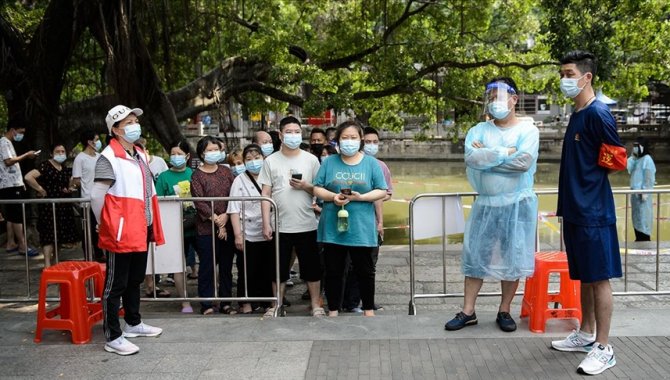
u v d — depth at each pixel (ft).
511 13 43.83
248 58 40.55
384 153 125.70
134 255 15.01
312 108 38.70
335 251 16.88
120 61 28.78
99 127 36.14
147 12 31.09
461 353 14.10
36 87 31.58
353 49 43.21
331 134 25.93
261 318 17.03
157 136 32.78
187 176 21.88
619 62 40.47
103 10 29.09
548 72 43.96
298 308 20.11
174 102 38.01
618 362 13.30
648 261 25.50
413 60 41.55
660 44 38.99
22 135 29.37
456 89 41.93
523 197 14.98
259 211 18.88
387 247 30.14
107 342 14.64
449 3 42.06
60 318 16.58
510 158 14.49
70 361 14.11
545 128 119.85
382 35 43.04
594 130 12.96
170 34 35.22
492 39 44.68
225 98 40.06
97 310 16.92
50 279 15.40
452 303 20.54
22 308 19.76
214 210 19.16
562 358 13.70
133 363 13.89
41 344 15.34
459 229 17.95
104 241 14.29
